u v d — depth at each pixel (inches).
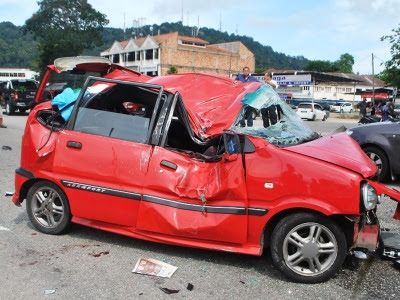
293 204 149.1
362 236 151.1
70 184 179.3
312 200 147.3
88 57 216.5
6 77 4192.9
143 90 187.0
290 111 203.0
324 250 149.8
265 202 154.0
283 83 1579.7
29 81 888.9
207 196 161.6
